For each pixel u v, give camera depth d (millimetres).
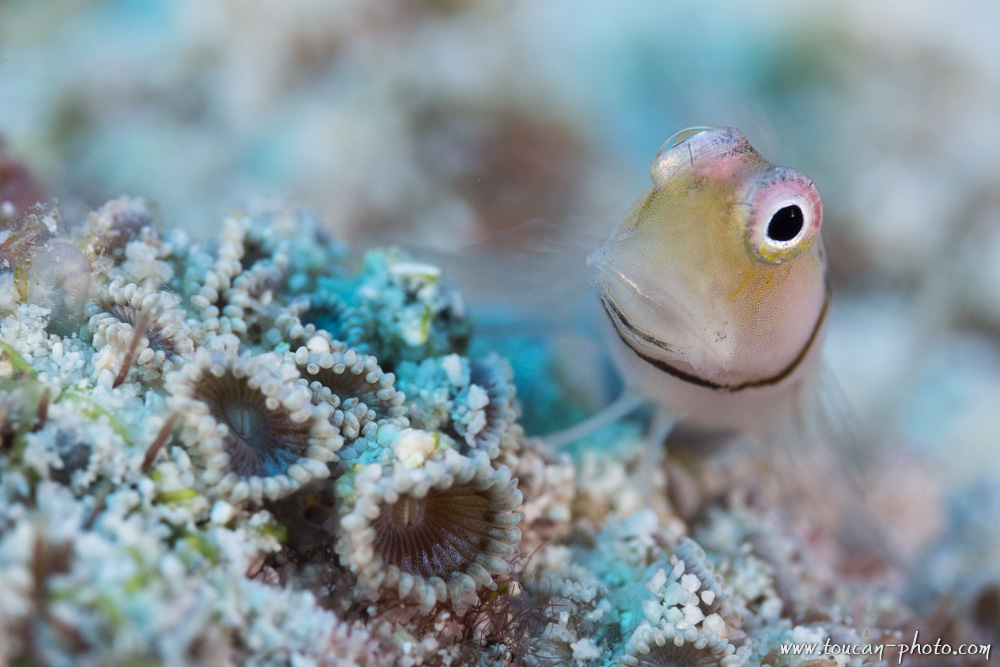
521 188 131
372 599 63
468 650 66
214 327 68
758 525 81
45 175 90
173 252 71
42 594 58
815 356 76
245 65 131
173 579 59
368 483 63
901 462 105
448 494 65
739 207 68
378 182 122
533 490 71
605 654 68
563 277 78
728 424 79
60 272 67
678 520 80
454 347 74
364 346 70
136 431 63
